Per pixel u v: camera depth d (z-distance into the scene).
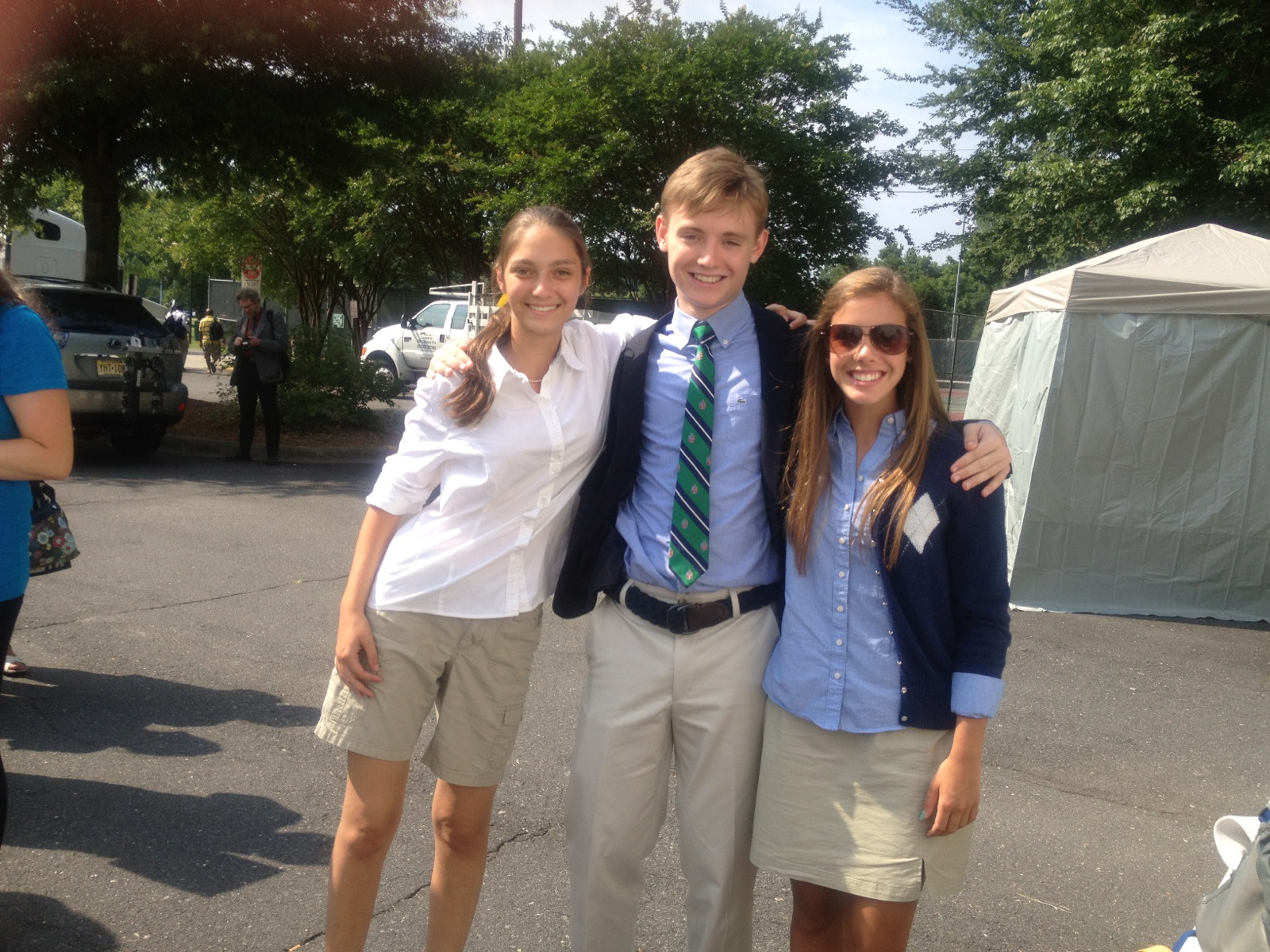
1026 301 7.54
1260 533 6.98
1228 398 6.89
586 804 2.31
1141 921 3.09
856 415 2.18
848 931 2.26
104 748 3.88
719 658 2.25
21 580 2.62
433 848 3.27
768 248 21.73
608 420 2.40
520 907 2.96
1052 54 16.20
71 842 3.18
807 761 2.14
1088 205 15.17
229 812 3.43
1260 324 6.81
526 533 2.36
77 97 11.31
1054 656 5.86
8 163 12.28
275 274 32.31
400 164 14.63
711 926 2.30
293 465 11.33
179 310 30.55
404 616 2.33
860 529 2.09
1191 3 13.81
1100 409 6.95
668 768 2.36
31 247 16.25
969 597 2.05
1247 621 6.98
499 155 24.58
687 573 2.21
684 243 2.27
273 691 4.56
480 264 26.25
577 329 2.42
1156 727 4.79
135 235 42.50
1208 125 13.76
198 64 11.58
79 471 10.09
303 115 12.35
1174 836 3.68
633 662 2.29
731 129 20.44
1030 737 4.57
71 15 11.12
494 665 2.42
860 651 2.09
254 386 11.20
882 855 2.05
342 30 12.09
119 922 2.77
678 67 20.06
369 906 2.41
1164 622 6.83
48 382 2.57
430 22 12.85
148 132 12.20
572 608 2.39
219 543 7.32
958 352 17.86
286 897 2.93
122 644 5.07
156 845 3.19
